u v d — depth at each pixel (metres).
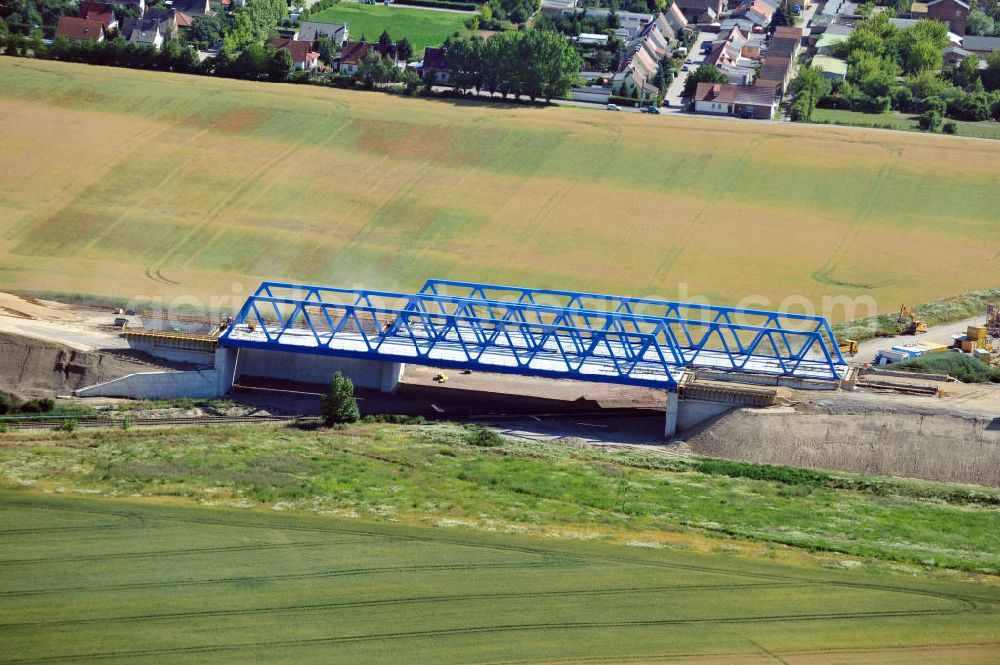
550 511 86.06
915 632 71.06
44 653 66.94
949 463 95.19
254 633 69.31
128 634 68.75
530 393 113.75
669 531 83.38
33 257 147.50
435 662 67.31
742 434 99.69
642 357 106.75
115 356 112.06
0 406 102.69
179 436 98.62
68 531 79.25
